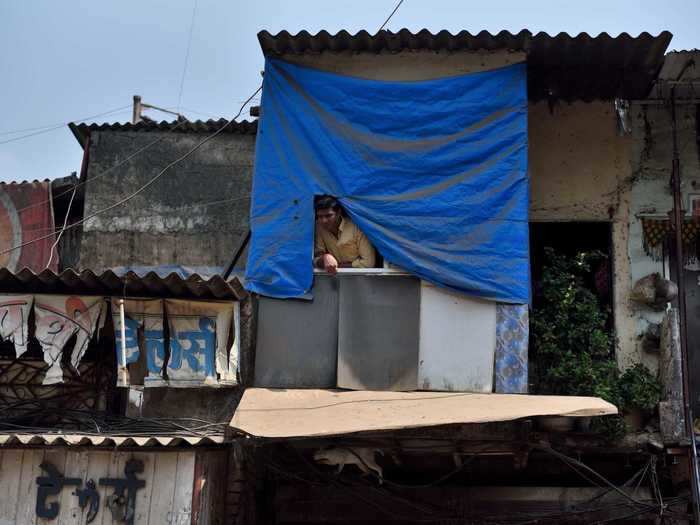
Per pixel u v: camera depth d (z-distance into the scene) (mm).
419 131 10891
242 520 11195
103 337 11383
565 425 10336
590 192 12367
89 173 15078
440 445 10289
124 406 11336
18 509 9602
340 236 10867
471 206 10672
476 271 10523
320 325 10641
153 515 9555
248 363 10992
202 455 9883
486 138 10867
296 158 10953
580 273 12172
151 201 14922
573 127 12555
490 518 10953
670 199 12305
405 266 10555
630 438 10977
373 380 10430
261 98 11188
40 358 11477
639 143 12477
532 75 11648
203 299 10625
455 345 10461
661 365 11203
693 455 10328
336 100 11039
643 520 11219
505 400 9750
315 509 11414
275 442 10172
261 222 10867
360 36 10789
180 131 15195
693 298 12172
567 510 11039
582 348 11188
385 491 10883
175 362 10602
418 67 11078
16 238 14719
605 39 10703
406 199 10711
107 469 9680
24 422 10945
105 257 14695
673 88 12008
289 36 10852
